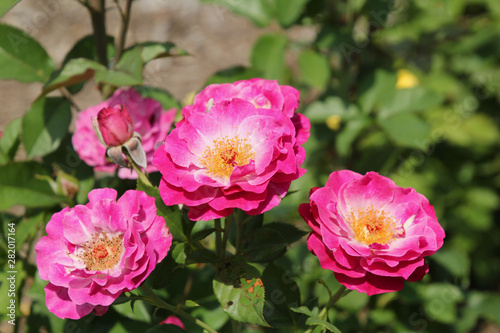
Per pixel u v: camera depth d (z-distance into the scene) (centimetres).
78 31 141
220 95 48
